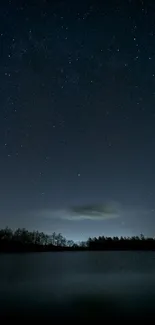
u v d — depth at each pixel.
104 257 58.91
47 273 24.86
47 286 16.88
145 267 31.23
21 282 18.83
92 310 10.52
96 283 18.19
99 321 8.99
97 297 13.17
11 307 11.16
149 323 8.65
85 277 21.56
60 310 10.58
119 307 10.98
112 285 17.16
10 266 34.03
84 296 13.48
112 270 27.58
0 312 10.36
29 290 15.42
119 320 9.05
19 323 8.90
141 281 18.95
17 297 13.34
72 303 11.84
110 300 12.44
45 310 10.59
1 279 20.48
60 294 14.05
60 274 23.86
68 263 39.28
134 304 11.50
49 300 12.54
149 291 14.68
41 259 50.75
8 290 15.45
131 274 23.55
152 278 20.56
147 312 10.06
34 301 12.35
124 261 43.31
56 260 47.38
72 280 19.73
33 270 28.16
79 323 8.80
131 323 8.69
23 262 41.84
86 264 36.97
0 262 42.22
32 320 9.23
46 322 8.97
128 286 16.66
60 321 9.06
